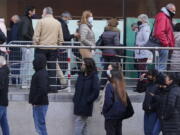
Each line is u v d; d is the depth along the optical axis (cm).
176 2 1761
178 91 1298
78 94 1402
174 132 1300
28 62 1477
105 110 1355
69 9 1764
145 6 1756
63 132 1459
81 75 1407
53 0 1762
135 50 1556
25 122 1459
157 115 1351
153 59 1494
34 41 1477
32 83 1359
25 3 1756
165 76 1306
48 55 1472
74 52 1512
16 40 1579
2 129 1395
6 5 1753
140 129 1466
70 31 1719
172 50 1491
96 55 1543
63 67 1509
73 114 1441
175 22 1727
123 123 1463
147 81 1388
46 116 1456
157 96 1342
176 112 1298
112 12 1761
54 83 1481
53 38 1481
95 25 1722
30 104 1444
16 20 1609
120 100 1350
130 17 1745
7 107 1452
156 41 1514
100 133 1451
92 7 1762
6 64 1416
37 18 1698
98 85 1389
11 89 1519
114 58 1516
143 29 1577
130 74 1600
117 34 1533
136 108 1464
